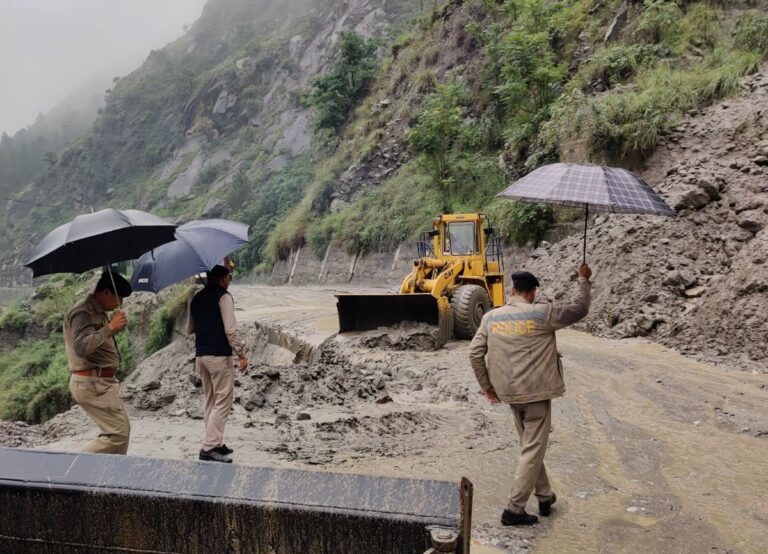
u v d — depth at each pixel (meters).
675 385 8.71
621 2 23.42
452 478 5.61
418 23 42.75
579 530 4.59
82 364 4.64
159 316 27.55
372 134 38.38
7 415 27.34
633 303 12.59
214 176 103.88
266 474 2.80
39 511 2.88
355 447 6.48
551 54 23.97
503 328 4.66
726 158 15.08
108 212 4.52
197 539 2.76
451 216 14.41
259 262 49.62
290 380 9.06
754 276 10.69
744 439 6.58
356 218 33.62
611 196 4.27
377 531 2.59
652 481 5.54
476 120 29.14
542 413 4.65
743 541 4.40
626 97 18.27
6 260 137.25
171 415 7.84
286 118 99.88
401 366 10.98
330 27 110.06
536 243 19.91
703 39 20.14
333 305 23.08
